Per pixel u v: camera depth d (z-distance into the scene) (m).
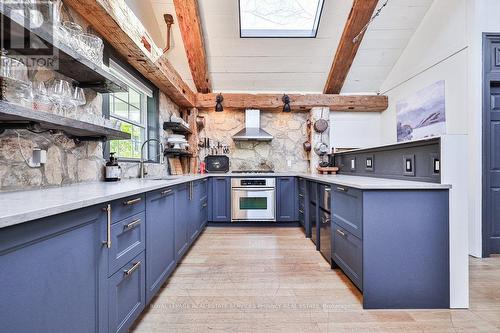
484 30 2.91
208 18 3.66
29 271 0.81
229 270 2.44
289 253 2.91
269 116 5.01
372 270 1.79
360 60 4.35
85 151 2.00
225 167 4.81
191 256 2.83
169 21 3.48
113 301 1.29
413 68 3.95
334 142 4.96
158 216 1.91
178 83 3.59
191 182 2.97
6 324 0.73
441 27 3.38
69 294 0.98
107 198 1.17
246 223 4.35
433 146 1.89
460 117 3.09
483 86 2.89
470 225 2.91
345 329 1.57
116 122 1.99
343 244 2.18
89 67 1.58
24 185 1.46
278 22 3.87
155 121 3.46
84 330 1.06
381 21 3.73
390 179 2.39
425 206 1.79
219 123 4.96
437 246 1.79
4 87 1.17
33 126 1.33
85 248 1.08
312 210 3.34
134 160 2.90
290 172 4.79
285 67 4.42
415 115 3.92
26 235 0.79
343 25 3.77
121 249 1.37
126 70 2.60
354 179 2.41
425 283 1.79
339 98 4.72
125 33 2.04
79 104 1.74
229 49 4.10
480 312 1.74
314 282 2.19
